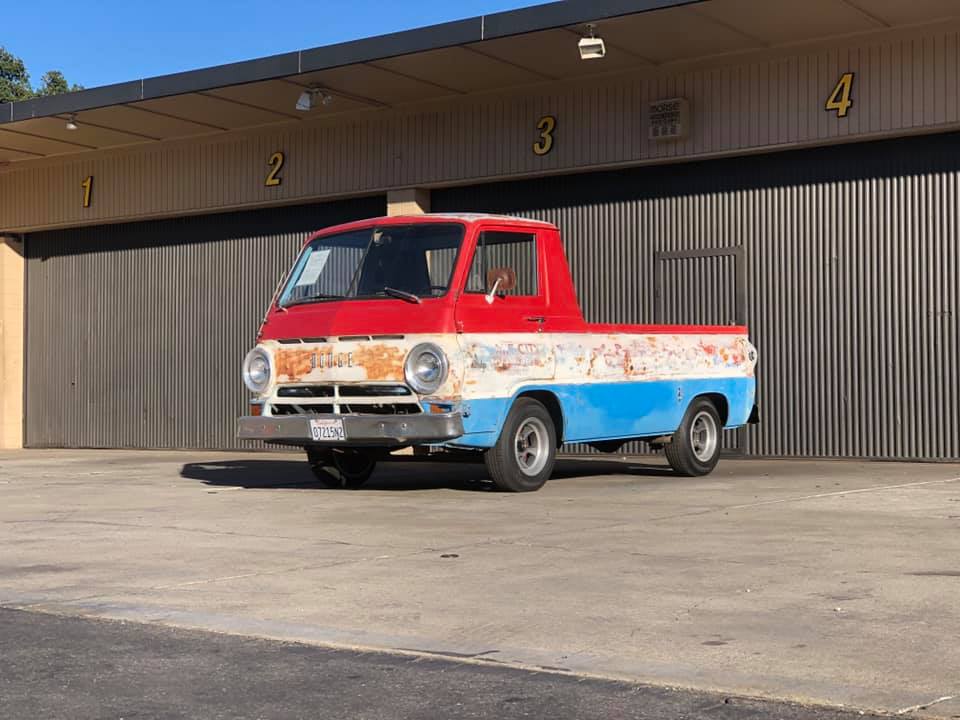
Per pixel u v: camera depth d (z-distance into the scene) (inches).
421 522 358.6
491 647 207.2
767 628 216.2
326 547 314.0
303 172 764.6
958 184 565.6
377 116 730.8
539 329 433.7
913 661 193.3
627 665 194.2
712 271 631.8
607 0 544.7
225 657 202.7
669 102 625.0
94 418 877.2
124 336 863.1
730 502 401.1
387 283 424.8
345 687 184.1
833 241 597.6
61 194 880.3
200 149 812.0
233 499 436.1
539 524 350.3
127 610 240.1
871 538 314.5
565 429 444.5
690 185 638.5
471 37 582.9
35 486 514.9
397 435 403.2
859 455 591.8
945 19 545.6
